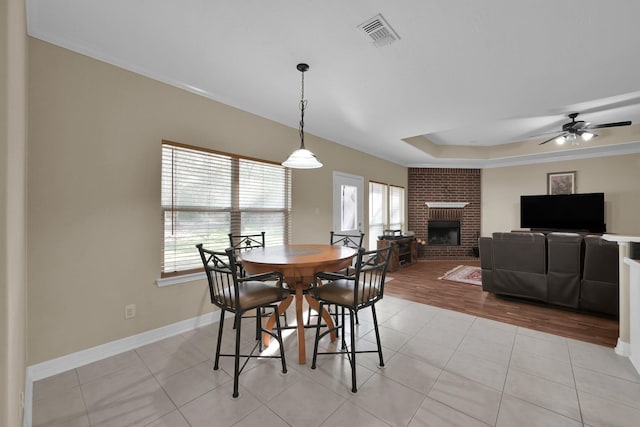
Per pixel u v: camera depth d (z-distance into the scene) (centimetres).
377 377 193
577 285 307
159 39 204
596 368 202
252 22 186
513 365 207
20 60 121
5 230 77
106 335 221
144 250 242
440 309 329
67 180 203
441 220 709
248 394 175
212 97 290
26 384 179
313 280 224
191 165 276
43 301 194
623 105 370
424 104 320
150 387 183
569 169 605
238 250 308
